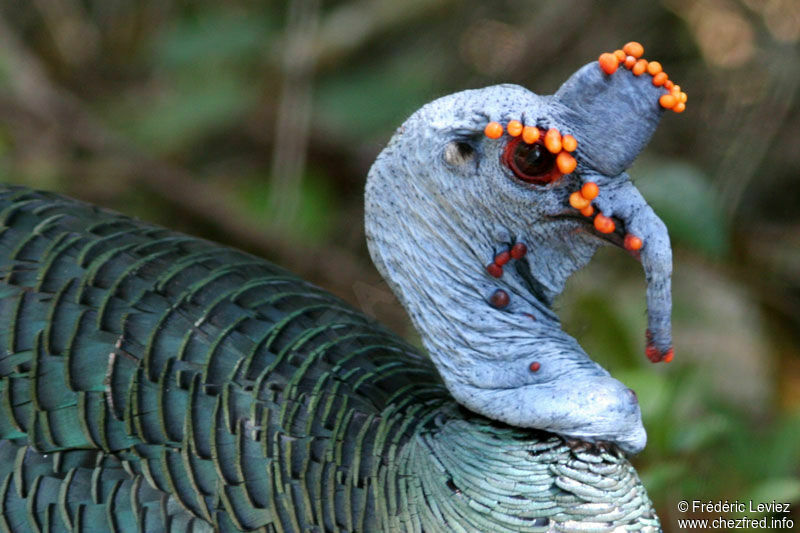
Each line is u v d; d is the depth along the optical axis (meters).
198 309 6.16
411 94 12.48
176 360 5.90
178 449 5.68
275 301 6.39
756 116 11.62
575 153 5.30
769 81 11.61
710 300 10.87
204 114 12.60
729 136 11.84
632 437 5.37
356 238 12.56
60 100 12.96
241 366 5.91
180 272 6.38
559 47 12.67
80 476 5.70
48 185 12.62
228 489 5.59
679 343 10.43
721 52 12.34
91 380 5.84
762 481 8.58
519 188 5.36
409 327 9.46
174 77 13.57
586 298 9.47
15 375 5.90
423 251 5.60
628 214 5.32
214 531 5.56
